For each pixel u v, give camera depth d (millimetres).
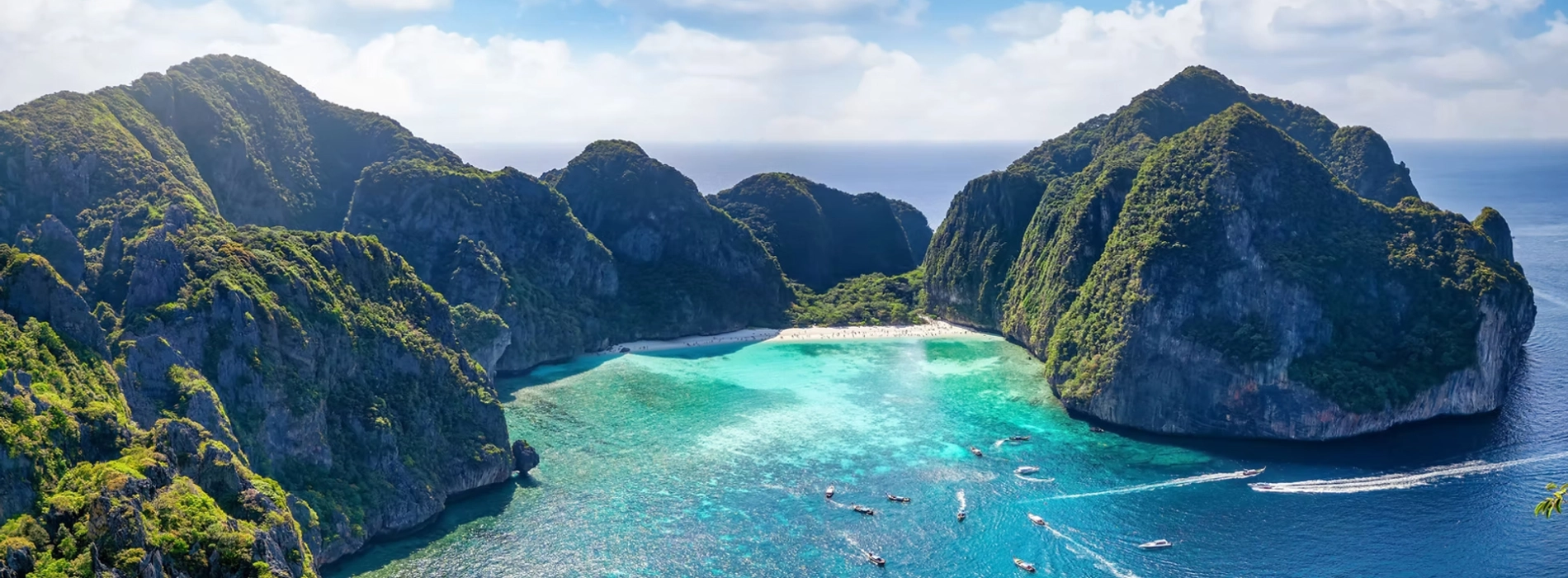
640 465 193125
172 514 113500
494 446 185125
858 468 192375
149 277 164500
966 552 157250
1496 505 174375
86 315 142500
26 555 103938
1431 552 156625
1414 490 181750
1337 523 167750
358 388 179000
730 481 184625
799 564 152250
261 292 170000
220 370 156875
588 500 176000
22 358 126938
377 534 160125
